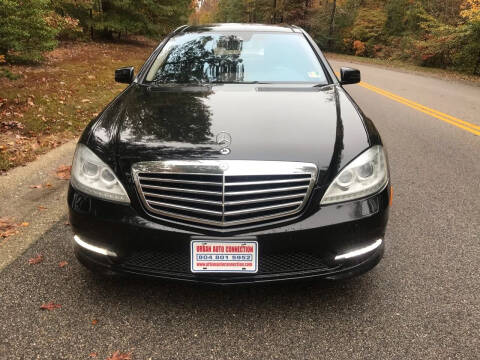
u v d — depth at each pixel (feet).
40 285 8.19
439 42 68.18
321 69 11.10
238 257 6.96
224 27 12.89
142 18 69.31
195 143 7.23
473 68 59.00
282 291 8.14
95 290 8.06
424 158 17.12
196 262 6.98
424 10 90.22
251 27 12.90
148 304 7.70
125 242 7.07
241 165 6.85
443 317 7.50
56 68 35.70
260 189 6.89
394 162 16.52
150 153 7.12
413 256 9.57
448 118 25.58
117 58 49.34
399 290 8.26
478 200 12.86
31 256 9.22
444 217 11.64
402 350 6.72
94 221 7.16
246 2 175.94
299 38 12.43
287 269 7.16
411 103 31.07
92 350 6.59
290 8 153.28
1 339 6.77
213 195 6.89
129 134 7.60
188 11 82.33
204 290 8.13
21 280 8.34
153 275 7.15
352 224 7.07
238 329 7.12
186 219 6.96
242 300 7.86
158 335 6.95
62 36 62.03
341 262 7.23
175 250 7.00
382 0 120.57
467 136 21.02
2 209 11.43
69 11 60.08
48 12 34.42
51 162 14.99
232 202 6.84
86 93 26.63
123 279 8.41
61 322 7.19
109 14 67.15
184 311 7.54
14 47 31.89
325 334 7.04
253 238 6.88
